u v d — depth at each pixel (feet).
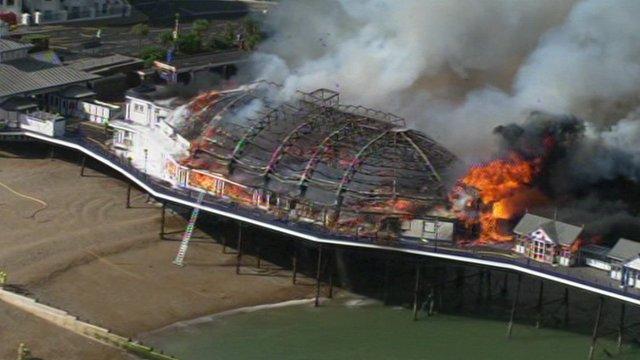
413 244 630.33
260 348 579.07
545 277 604.90
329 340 594.65
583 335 615.16
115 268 645.51
